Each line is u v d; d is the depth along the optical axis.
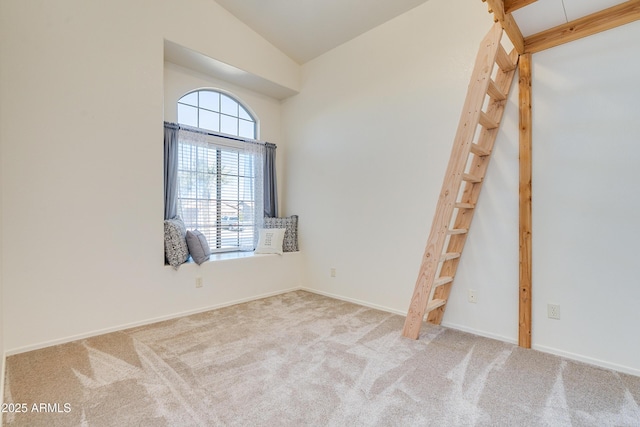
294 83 4.14
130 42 2.74
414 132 3.01
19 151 2.24
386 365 2.05
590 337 2.10
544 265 2.28
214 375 1.92
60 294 2.41
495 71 2.53
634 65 1.96
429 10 2.90
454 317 2.75
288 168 4.39
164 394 1.72
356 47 3.52
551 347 2.25
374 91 3.34
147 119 2.84
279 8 3.26
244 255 3.72
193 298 3.14
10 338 2.21
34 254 2.30
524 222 2.33
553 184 2.25
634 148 1.96
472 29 2.64
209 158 3.80
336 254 3.74
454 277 2.75
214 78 3.78
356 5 3.06
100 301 2.59
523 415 1.55
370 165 3.38
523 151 2.34
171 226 3.03
